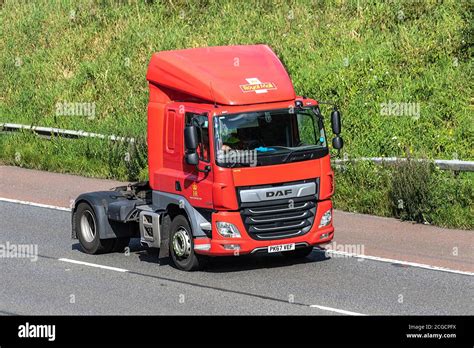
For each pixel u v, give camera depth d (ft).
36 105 276.21
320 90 218.59
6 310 116.26
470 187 162.20
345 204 175.52
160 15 285.43
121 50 277.85
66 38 297.12
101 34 290.15
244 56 136.87
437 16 230.68
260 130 129.29
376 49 225.97
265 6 268.00
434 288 121.39
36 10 316.19
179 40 268.62
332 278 127.85
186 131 126.82
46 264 142.41
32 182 215.92
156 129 138.10
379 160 178.70
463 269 131.64
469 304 113.19
